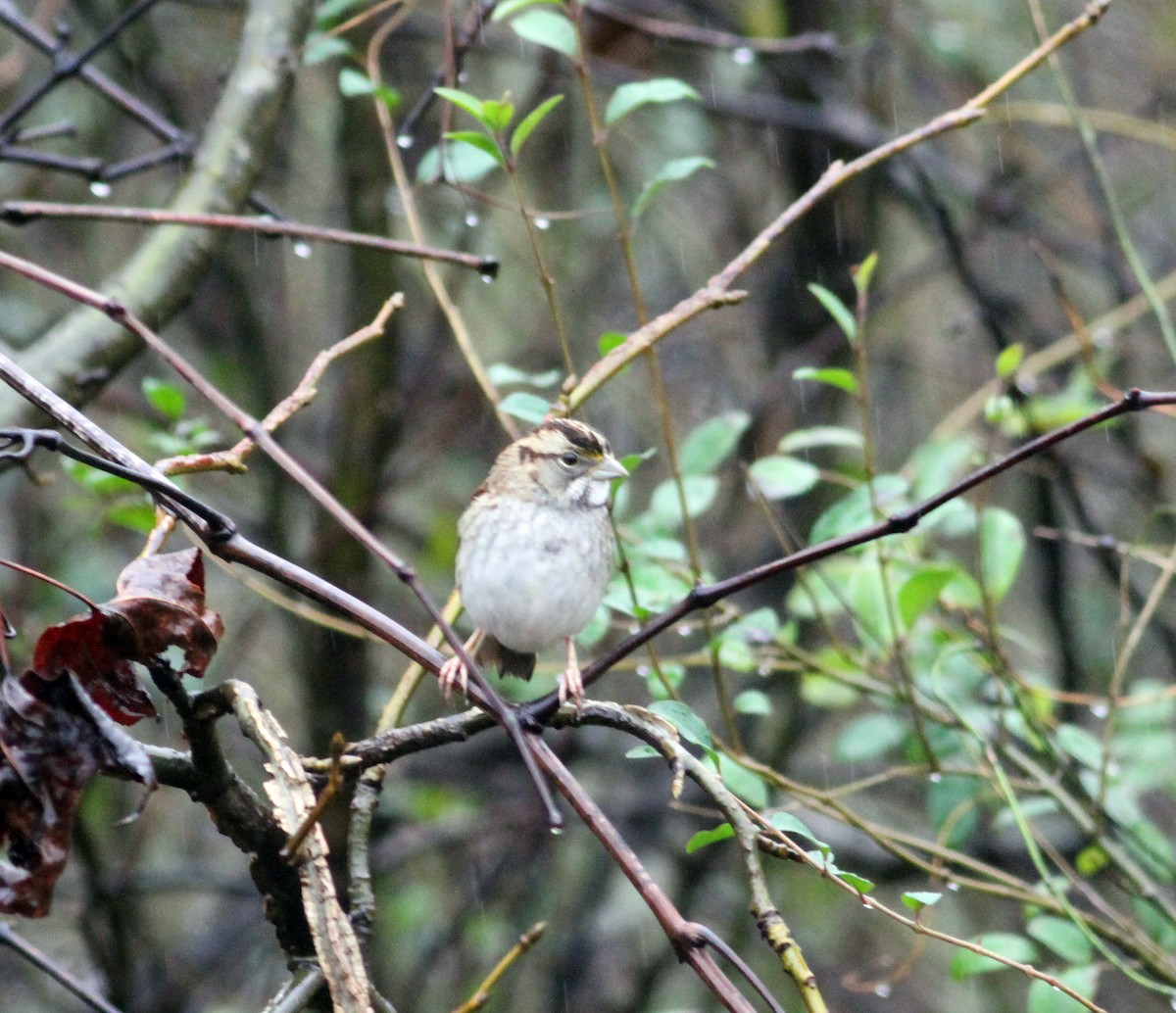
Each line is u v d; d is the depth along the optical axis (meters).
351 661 10.98
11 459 4.26
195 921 14.12
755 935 13.45
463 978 12.41
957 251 11.07
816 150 12.40
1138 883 7.69
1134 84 14.89
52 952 12.17
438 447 12.17
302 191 13.56
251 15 8.23
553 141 12.95
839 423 12.48
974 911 13.05
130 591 4.44
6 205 5.74
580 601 7.33
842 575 9.27
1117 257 11.70
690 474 8.16
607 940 13.52
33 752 4.07
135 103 8.23
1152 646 12.86
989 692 8.84
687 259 14.23
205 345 12.89
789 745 11.55
